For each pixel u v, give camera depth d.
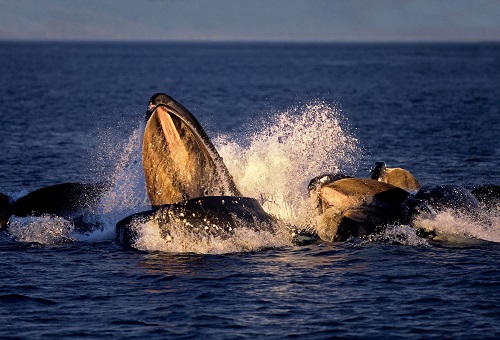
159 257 53.44
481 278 48.72
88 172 91.50
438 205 59.50
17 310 43.50
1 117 158.50
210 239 54.88
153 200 56.91
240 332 40.41
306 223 61.09
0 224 61.53
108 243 57.31
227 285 47.53
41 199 62.09
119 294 46.00
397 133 131.62
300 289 46.88
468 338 39.50
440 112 176.50
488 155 103.56
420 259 53.06
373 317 42.38
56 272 50.19
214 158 57.09
